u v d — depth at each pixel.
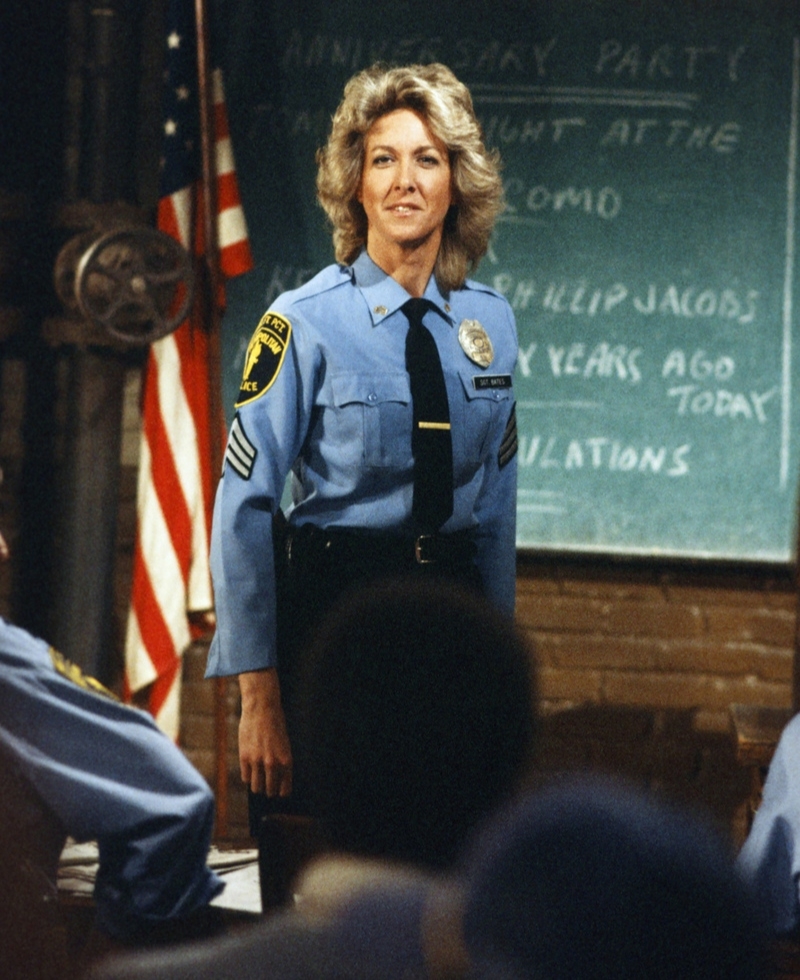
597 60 12.00
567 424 12.21
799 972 6.14
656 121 11.99
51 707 5.49
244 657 6.84
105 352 11.87
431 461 7.12
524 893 2.36
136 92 12.14
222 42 12.13
